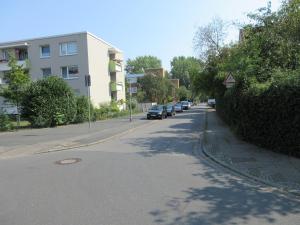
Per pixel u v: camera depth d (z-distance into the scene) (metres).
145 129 24.88
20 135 22.97
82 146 16.25
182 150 14.34
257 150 13.02
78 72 44.59
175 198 7.41
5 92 29.98
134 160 12.03
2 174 10.38
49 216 6.41
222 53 37.78
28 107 30.22
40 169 10.92
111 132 22.39
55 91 31.36
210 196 7.54
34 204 7.19
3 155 14.54
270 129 12.67
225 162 11.19
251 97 14.12
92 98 45.25
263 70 16.66
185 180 9.04
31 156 13.99
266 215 6.28
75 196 7.67
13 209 6.91
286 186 8.18
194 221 6.01
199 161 11.78
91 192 7.97
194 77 42.03
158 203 7.05
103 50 50.00
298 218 6.12
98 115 38.91
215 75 35.41
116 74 55.16
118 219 6.16
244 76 16.27
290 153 11.50
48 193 7.99
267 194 7.66
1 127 27.56
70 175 9.81
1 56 47.62
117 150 14.59
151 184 8.63
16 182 9.23
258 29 19.17
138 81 77.88
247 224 5.85
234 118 18.19
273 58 17.30
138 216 6.29
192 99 110.25
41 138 20.42
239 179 9.11
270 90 12.45
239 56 19.30
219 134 19.27
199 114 45.94
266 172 9.56
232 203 7.02
